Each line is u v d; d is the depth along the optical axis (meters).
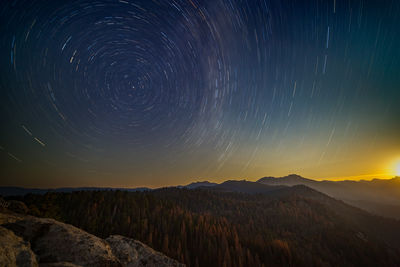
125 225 111.25
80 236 9.05
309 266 103.06
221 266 89.50
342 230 164.38
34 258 6.06
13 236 6.36
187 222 127.75
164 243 97.19
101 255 8.38
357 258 125.81
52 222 9.51
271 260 101.69
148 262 13.27
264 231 151.88
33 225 8.86
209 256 95.12
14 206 25.20
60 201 118.75
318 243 140.62
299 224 181.12
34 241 8.09
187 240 109.56
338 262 117.94
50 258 7.34
